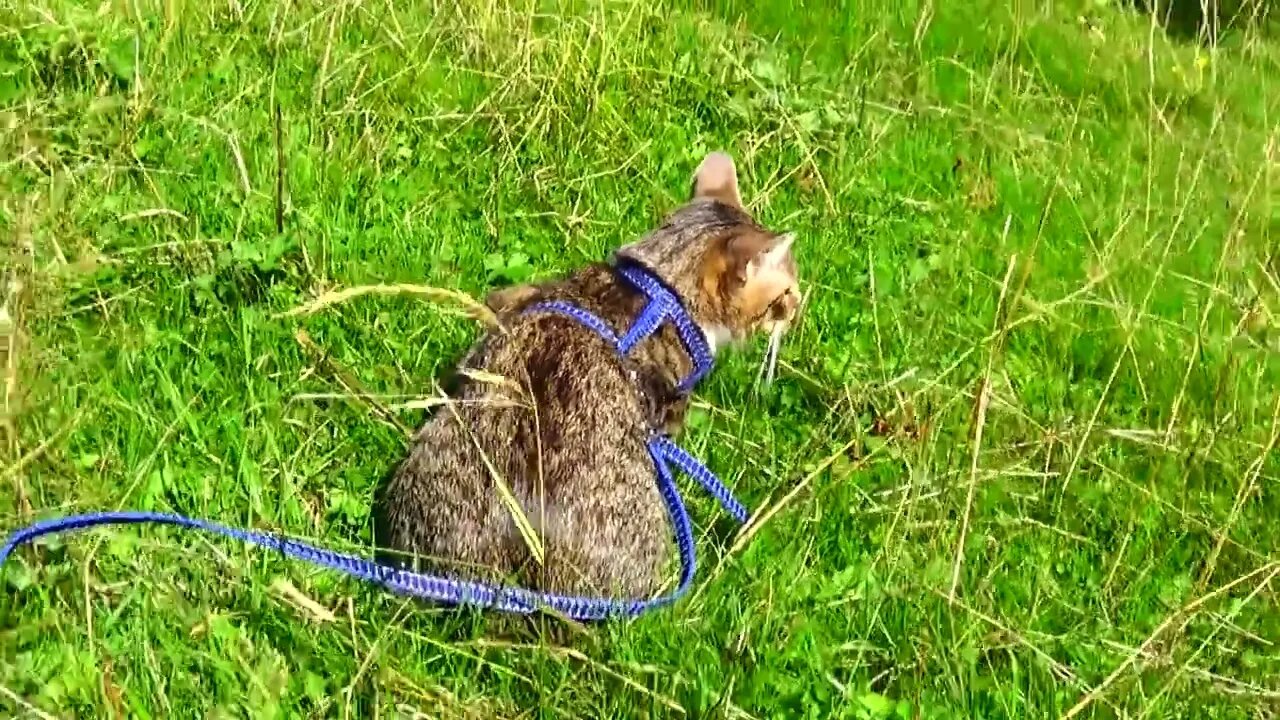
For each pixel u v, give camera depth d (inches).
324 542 43.8
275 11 67.7
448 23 73.4
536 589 42.5
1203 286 68.2
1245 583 49.5
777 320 49.6
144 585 39.9
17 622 39.2
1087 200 75.7
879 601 44.9
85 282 50.7
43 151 56.7
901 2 99.7
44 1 67.2
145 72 63.1
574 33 71.1
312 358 49.9
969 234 68.6
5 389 43.9
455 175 63.4
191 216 56.4
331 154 61.1
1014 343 61.0
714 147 70.8
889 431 52.2
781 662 42.7
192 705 38.1
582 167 65.3
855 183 69.7
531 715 40.0
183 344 49.9
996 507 50.7
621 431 43.8
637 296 46.8
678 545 46.3
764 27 91.9
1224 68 110.4
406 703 39.2
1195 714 44.1
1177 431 55.4
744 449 50.8
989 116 83.0
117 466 44.7
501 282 56.2
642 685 40.7
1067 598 48.2
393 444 48.1
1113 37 111.6
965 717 42.2
